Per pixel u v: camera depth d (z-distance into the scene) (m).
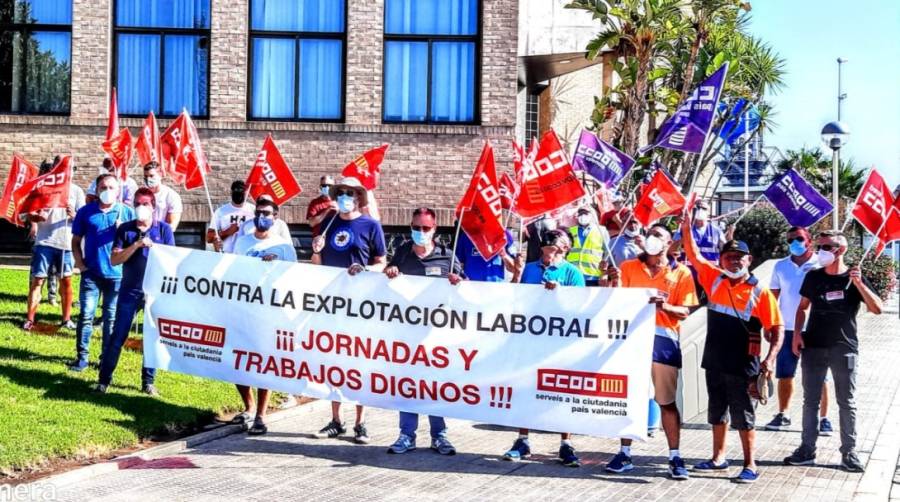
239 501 7.51
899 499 8.18
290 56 18.70
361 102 18.42
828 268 9.02
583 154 11.27
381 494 7.83
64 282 12.48
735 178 33.47
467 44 18.84
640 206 12.02
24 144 17.97
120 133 13.89
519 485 8.22
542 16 20.41
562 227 12.38
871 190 10.29
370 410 11.16
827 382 10.52
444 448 9.19
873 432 10.70
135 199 9.96
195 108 18.56
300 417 10.63
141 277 10.03
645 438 8.54
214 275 9.69
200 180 12.55
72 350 11.51
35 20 18.33
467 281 9.02
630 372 8.57
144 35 18.48
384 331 9.20
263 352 9.52
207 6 18.48
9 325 12.26
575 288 8.74
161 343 9.86
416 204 18.41
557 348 8.77
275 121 18.53
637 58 20.03
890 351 17.16
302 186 18.25
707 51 22.84
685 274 8.75
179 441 9.11
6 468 7.78
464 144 18.45
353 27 18.45
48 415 9.00
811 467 9.05
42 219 12.10
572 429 8.74
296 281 9.44
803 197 12.56
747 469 8.52
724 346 8.55
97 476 8.03
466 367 8.99
